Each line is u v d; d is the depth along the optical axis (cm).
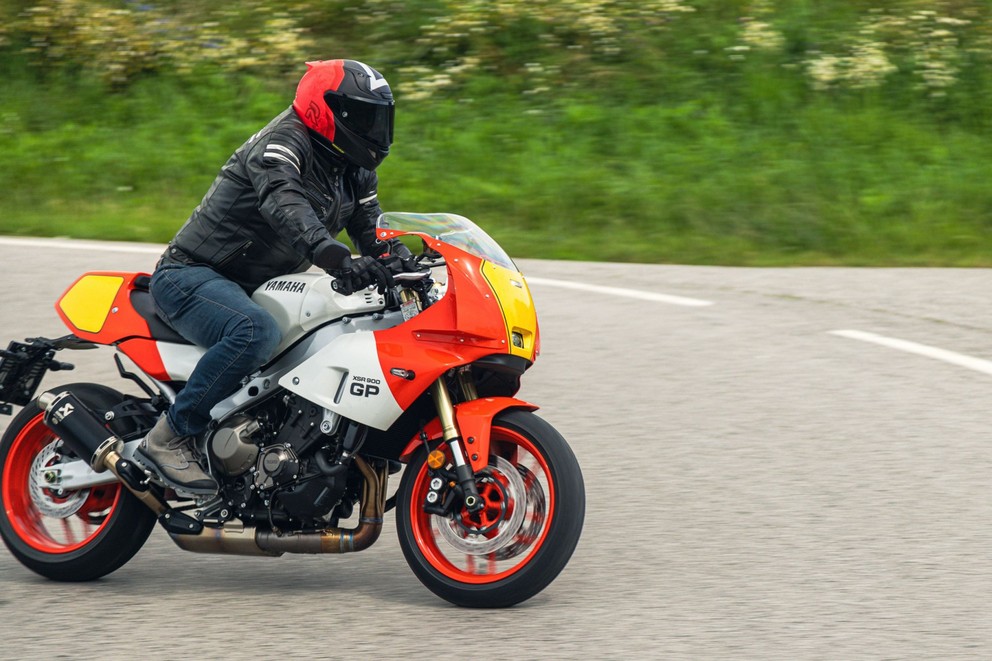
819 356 1542
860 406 1352
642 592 900
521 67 3116
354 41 3266
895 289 1920
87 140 2916
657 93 2986
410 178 2636
